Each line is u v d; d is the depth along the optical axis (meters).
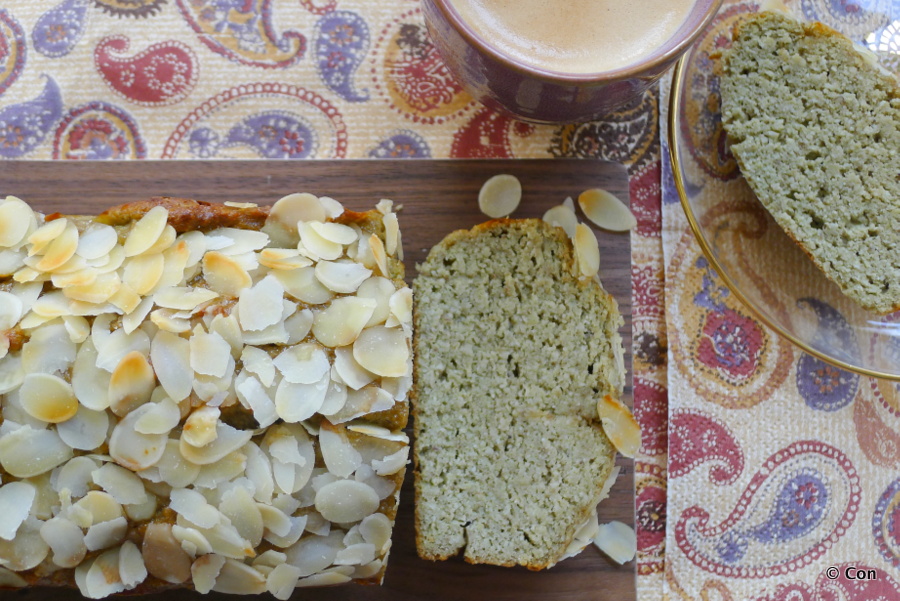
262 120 0.37
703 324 0.37
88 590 0.31
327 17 0.37
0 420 0.31
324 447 0.31
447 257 0.35
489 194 0.36
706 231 0.37
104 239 0.32
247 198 0.36
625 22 0.33
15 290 0.32
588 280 0.35
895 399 0.37
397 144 0.37
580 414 0.35
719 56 0.37
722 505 0.37
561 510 0.35
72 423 0.31
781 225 0.36
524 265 0.35
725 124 0.36
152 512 0.31
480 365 0.35
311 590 0.35
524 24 0.33
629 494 0.36
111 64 0.37
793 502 0.37
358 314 0.32
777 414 0.37
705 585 0.36
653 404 0.37
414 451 0.35
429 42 0.37
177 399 0.31
